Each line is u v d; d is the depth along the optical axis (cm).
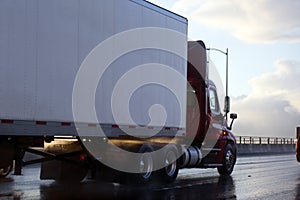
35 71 959
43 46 975
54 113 1003
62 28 1019
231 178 1698
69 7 1038
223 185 1472
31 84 952
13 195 1140
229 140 1811
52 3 995
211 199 1179
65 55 1027
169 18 1392
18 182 1397
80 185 1363
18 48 925
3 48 898
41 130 973
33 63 955
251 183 1552
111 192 1262
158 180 1405
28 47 945
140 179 1308
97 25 1116
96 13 1112
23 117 937
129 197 1181
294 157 3625
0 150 995
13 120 917
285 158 3416
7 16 905
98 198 1152
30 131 951
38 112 967
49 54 989
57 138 1105
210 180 1609
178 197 1195
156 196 1205
